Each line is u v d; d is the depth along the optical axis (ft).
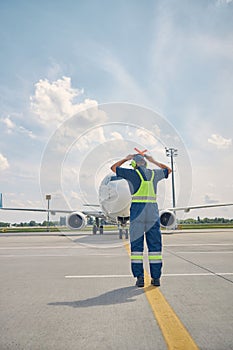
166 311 12.35
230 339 9.58
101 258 29.81
